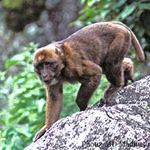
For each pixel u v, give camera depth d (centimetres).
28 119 1581
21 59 1697
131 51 1731
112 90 1116
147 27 1734
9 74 2416
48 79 1057
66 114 1539
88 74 1072
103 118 895
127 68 1180
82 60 1083
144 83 1056
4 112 1611
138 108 951
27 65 1677
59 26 2825
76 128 903
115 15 1798
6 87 1750
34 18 2748
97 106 1091
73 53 1082
